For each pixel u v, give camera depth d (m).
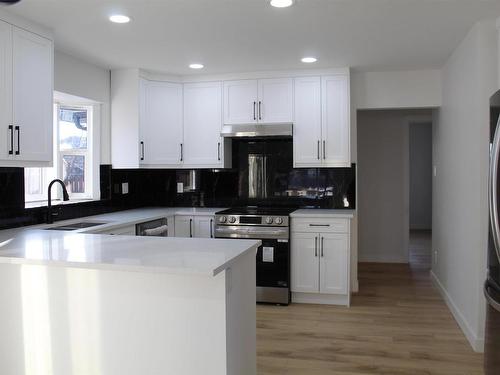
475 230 3.35
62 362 2.35
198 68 4.67
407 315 4.15
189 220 4.77
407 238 6.60
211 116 4.96
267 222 4.49
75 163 4.62
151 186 5.42
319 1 2.86
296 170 5.16
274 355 3.27
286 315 4.17
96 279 2.28
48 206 3.74
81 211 4.24
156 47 3.88
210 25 3.31
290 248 4.54
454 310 4.09
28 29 3.15
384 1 2.87
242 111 4.88
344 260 4.41
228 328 2.16
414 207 10.33
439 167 4.91
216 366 2.14
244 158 5.27
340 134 4.68
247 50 3.99
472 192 3.42
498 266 2.30
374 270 6.07
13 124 3.01
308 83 4.73
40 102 3.27
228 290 2.16
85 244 2.57
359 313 4.22
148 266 2.00
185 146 5.03
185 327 2.17
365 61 4.40
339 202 5.06
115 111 4.71
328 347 3.41
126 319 2.25
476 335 3.33
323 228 4.45
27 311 2.38
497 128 2.31
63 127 4.54
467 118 3.58
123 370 2.26
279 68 4.70
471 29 3.41
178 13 3.07
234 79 4.89
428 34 3.55
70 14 3.07
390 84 4.86
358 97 4.92
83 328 2.31
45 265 2.14
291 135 4.76
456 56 3.98
